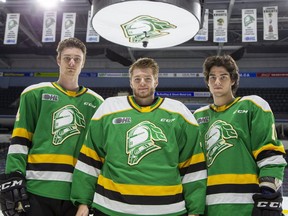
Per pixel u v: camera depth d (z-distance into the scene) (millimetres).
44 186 1965
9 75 13648
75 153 2080
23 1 7926
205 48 10922
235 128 1987
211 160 2008
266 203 1703
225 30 6688
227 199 1886
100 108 2008
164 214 1673
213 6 7844
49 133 2053
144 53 12664
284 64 12656
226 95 2131
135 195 1685
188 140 1889
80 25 10242
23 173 1932
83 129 2146
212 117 2148
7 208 1823
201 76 12891
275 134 1936
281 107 11594
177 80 12984
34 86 2162
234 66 2123
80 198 1833
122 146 1811
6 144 11289
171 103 1978
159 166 1747
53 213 2012
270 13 6629
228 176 1923
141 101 1981
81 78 13461
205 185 1835
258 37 10594
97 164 1908
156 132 1831
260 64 12797
